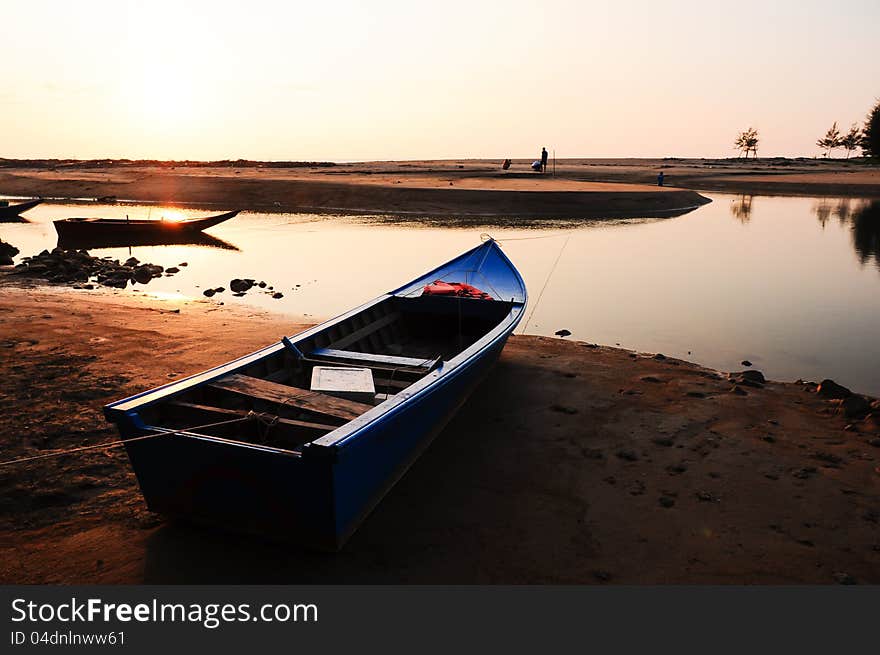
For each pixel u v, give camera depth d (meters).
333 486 4.35
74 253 19.12
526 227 28.28
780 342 10.62
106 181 53.94
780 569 4.61
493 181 47.06
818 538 4.97
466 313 8.79
